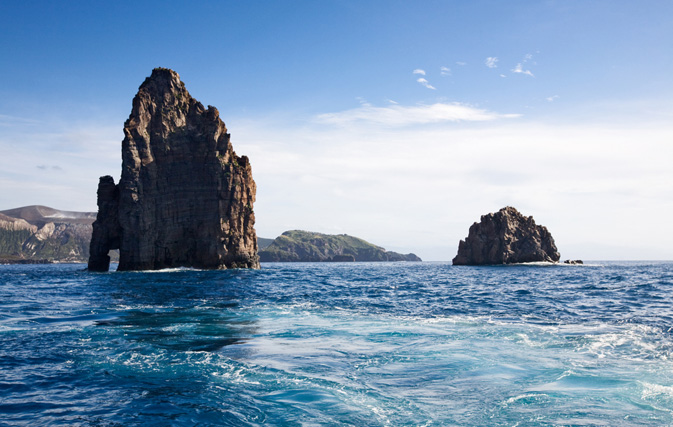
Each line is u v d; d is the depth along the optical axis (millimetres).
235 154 122062
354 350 19531
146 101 111750
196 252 112188
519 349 19203
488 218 169250
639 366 16422
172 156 112562
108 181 114000
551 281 72562
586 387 14164
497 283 68000
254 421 11867
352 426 11500
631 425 11352
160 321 28141
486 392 13867
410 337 22094
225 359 18188
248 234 119750
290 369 16609
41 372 16688
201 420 11953
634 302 37969
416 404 12977
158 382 15320
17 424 11898
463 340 21172
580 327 24562
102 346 20859
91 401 13570
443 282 71750
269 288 55562
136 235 105000
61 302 39219
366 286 61344
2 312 32625
